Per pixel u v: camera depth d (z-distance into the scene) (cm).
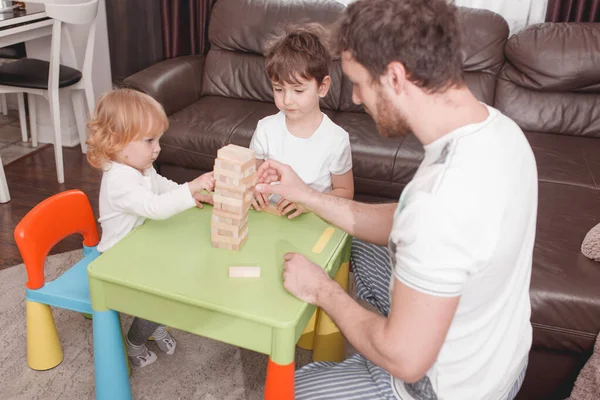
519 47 278
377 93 105
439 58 98
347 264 172
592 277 163
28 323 174
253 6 305
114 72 381
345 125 272
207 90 311
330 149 191
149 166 174
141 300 136
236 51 313
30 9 299
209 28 316
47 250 170
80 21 283
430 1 99
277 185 149
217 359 188
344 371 131
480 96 282
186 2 350
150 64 377
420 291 100
